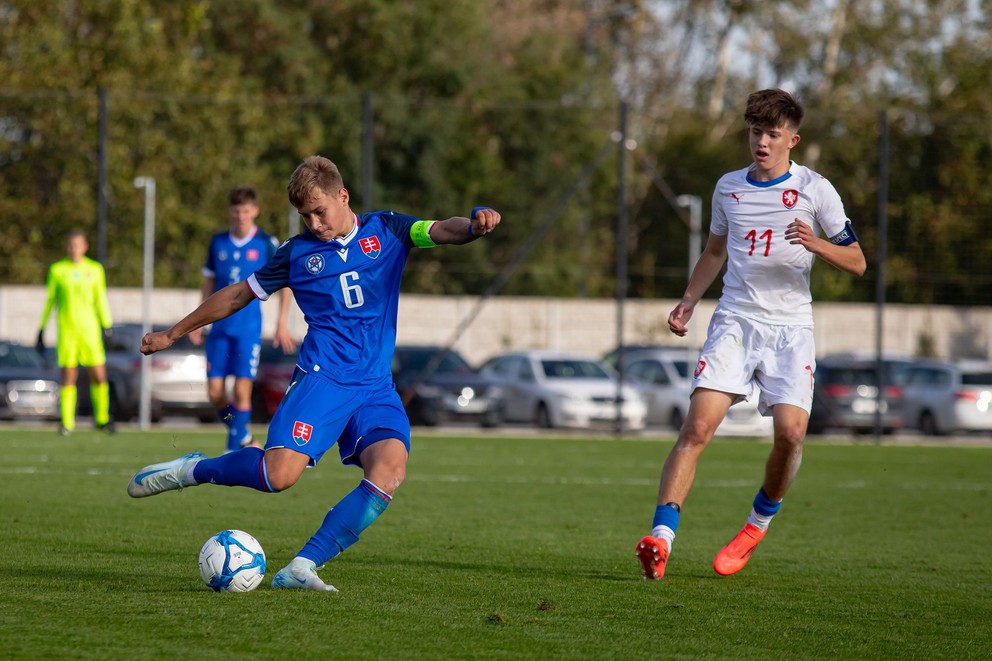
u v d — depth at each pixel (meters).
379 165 136.75
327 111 134.25
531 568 24.53
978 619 20.25
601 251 141.62
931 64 163.75
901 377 94.12
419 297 109.25
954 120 95.06
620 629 18.45
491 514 34.88
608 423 82.81
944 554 28.78
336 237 20.67
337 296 20.66
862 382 86.69
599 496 40.84
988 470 57.28
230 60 132.25
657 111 168.38
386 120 134.75
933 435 91.94
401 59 142.25
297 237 20.98
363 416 20.80
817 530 33.47
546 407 83.56
